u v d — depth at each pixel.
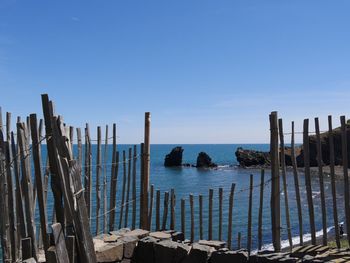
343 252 8.69
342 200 36.09
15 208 9.58
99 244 9.12
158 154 174.12
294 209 32.19
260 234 10.22
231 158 139.38
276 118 9.55
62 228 7.33
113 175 11.73
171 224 11.20
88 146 10.80
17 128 8.49
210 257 8.80
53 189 7.53
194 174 75.88
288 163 67.50
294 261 8.19
